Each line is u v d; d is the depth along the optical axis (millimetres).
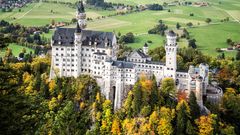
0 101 102938
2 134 100000
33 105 116500
